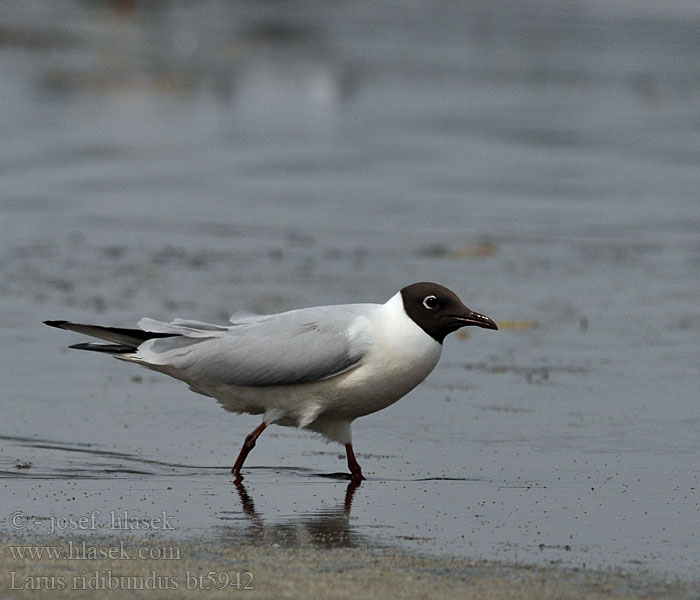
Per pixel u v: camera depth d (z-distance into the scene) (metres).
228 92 39.16
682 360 13.80
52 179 25.53
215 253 19.39
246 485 9.70
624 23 62.69
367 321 10.02
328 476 10.02
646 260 19.45
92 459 10.30
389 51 50.84
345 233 21.19
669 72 47.34
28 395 12.20
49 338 14.37
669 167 28.34
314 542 8.16
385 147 30.45
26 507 8.94
